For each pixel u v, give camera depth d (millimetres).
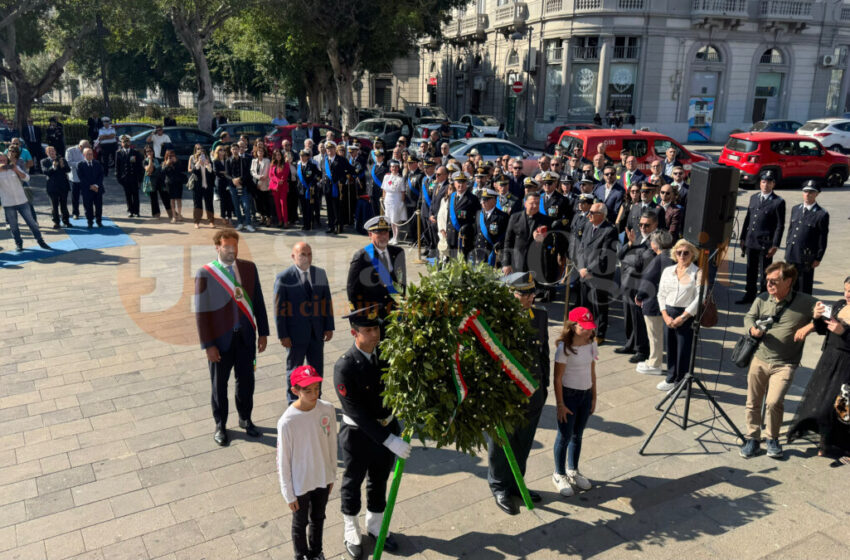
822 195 18188
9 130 23328
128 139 14047
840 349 4953
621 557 3938
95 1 23000
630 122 30031
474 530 4266
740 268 11109
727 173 5465
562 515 4418
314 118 33906
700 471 4949
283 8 23078
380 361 4008
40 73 52344
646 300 6660
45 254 11055
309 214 13273
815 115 35062
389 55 27281
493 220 8430
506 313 4008
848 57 34656
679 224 8445
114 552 4008
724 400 6215
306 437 3682
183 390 6219
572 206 8344
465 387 3869
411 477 4918
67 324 7844
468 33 40375
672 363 6406
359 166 13523
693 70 32500
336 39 24609
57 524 4266
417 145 20312
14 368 6613
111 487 4680
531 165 16625
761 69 33688
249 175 13195
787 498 4535
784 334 4969
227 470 4922
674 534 4148
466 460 5172
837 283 9984
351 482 4055
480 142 16797
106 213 14758
